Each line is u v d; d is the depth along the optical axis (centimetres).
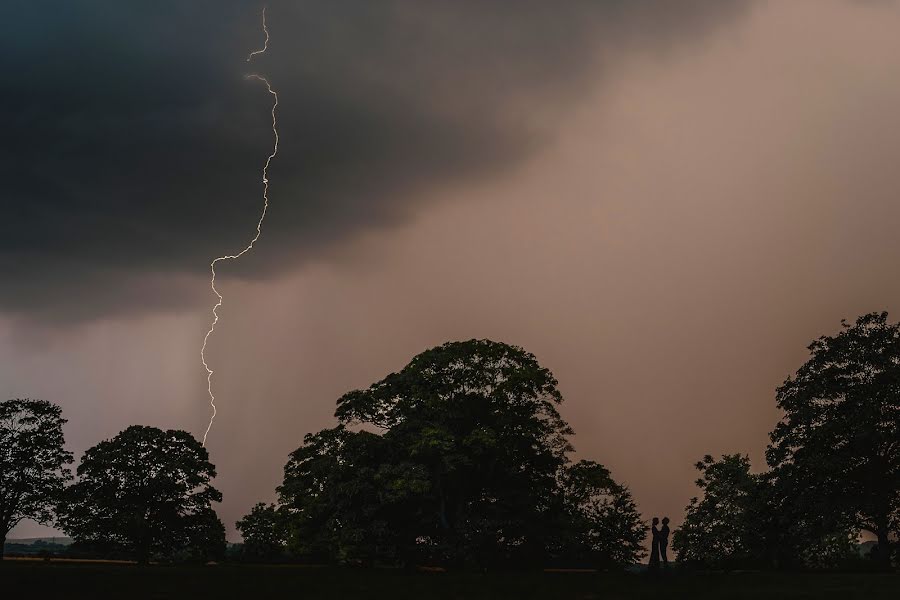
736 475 6050
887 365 5209
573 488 5850
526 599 3033
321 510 5522
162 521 6544
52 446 6831
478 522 5331
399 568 5419
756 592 3155
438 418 5662
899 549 5091
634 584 3553
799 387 5534
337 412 5956
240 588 3153
